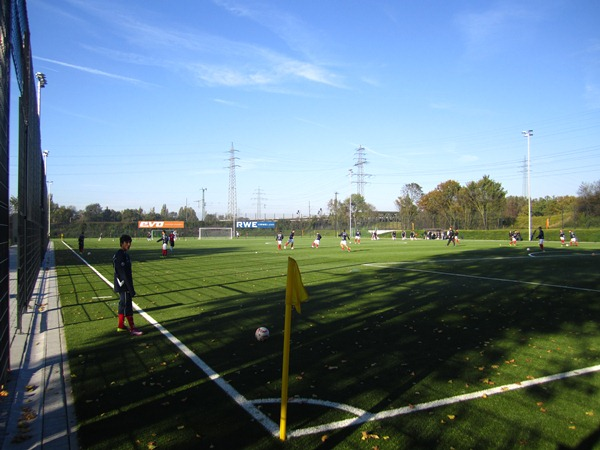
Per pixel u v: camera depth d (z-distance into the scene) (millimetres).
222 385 5379
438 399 4992
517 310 10148
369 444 3971
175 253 32875
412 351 6879
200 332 8070
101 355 6676
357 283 14711
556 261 23203
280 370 5953
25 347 7258
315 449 3877
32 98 13430
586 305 10789
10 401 5043
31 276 13023
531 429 4293
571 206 73750
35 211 15977
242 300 11500
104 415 4555
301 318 9258
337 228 94812
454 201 81625
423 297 11898
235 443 3977
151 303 11148
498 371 5969
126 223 88750
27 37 10484
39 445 3984
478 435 4160
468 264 21625
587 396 5129
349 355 6656
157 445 3934
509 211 88188
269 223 96688
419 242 53594
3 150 5543
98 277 17406
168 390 5223
